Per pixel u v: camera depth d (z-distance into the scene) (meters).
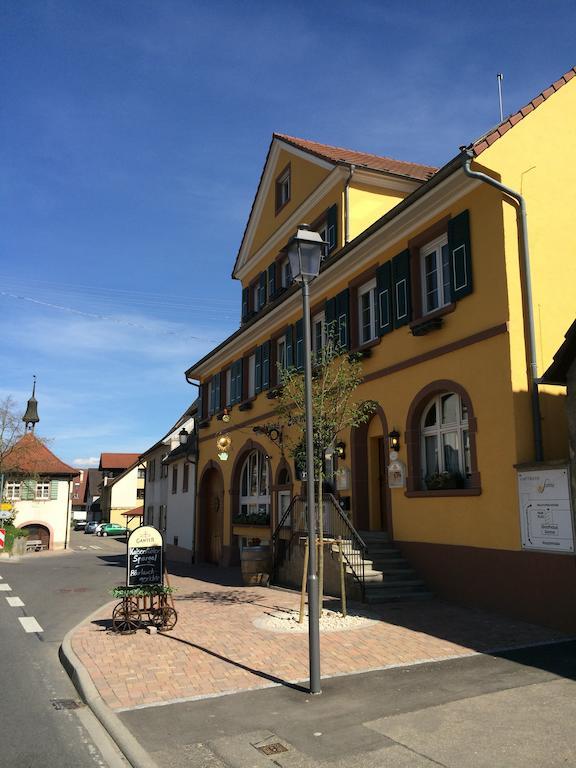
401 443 13.05
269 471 19.39
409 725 5.35
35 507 42.28
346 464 14.92
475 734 5.09
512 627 9.20
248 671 7.27
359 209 17.17
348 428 14.89
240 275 24.77
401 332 13.26
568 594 8.96
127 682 6.96
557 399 10.56
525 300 10.65
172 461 29.86
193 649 8.48
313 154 19.09
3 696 6.85
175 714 5.89
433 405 12.66
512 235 10.77
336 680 6.77
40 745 5.37
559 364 9.04
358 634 8.92
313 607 6.47
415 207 12.45
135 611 9.98
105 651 8.52
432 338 12.31
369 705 5.91
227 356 23.66
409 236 13.23
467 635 8.70
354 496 14.48
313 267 7.33
